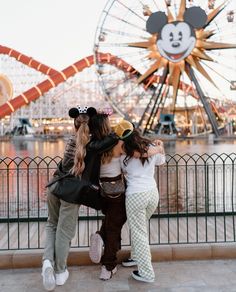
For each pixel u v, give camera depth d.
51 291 4.58
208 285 4.70
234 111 60.75
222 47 45.88
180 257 5.58
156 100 50.28
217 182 13.20
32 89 65.12
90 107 4.95
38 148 41.56
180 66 47.44
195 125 73.12
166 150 34.28
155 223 7.63
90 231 7.12
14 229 7.39
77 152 4.63
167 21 46.81
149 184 4.87
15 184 14.01
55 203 4.94
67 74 66.56
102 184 4.89
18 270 5.31
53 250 4.74
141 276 4.82
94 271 5.23
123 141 4.80
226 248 5.61
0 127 89.69
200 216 8.12
